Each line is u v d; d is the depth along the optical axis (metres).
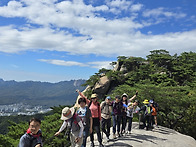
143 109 10.12
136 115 19.34
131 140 7.60
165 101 18.77
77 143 4.97
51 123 18.31
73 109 4.98
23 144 3.03
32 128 3.08
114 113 7.68
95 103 6.31
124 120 8.26
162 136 9.08
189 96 21.86
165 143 7.99
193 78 39.34
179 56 47.59
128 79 42.12
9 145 13.85
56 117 21.34
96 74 45.81
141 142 7.52
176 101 18.97
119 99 7.69
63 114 4.87
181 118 22.00
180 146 7.96
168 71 44.91
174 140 8.70
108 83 42.19
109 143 7.13
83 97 6.13
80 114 5.68
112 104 7.66
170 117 19.45
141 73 40.22
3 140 13.77
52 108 23.80
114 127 7.64
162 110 19.88
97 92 42.06
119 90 23.94
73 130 4.89
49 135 15.72
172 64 45.16
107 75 42.91
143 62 47.56
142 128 10.26
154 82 36.47
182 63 44.62
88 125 5.69
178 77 42.00
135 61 47.00
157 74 37.75
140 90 20.41
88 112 5.71
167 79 36.12
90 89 43.88
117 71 44.06
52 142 15.46
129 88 23.14
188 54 47.16
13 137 16.33
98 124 6.33
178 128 22.20
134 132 9.21
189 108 20.95
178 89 23.61
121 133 8.34
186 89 24.89
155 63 48.25
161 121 20.00
